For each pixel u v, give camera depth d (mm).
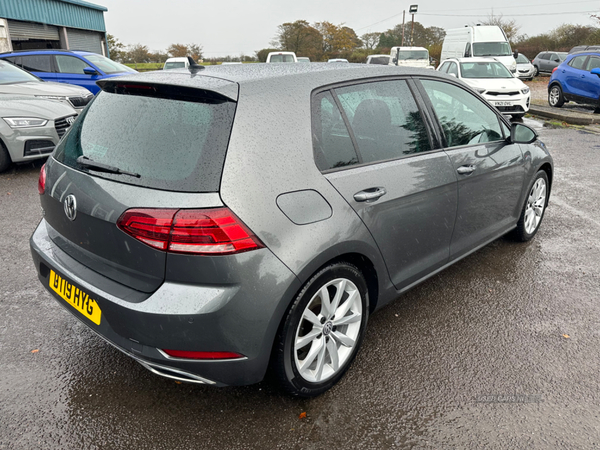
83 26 25953
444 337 2910
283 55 23250
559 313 3182
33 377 2518
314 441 2117
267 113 2068
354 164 2371
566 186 6211
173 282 1896
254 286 1902
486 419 2246
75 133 2387
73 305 2223
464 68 12766
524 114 13516
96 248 2096
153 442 2109
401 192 2537
